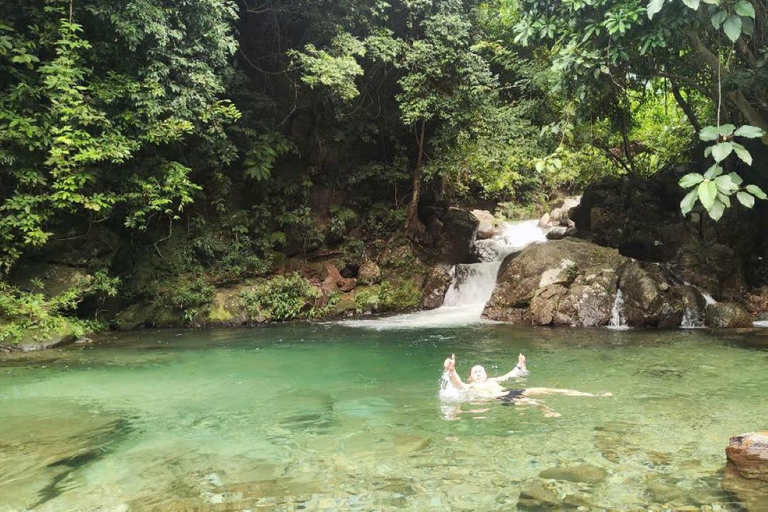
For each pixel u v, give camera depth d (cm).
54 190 1208
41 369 907
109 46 1223
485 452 499
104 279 1296
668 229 1625
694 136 1766
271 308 1493
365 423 596
